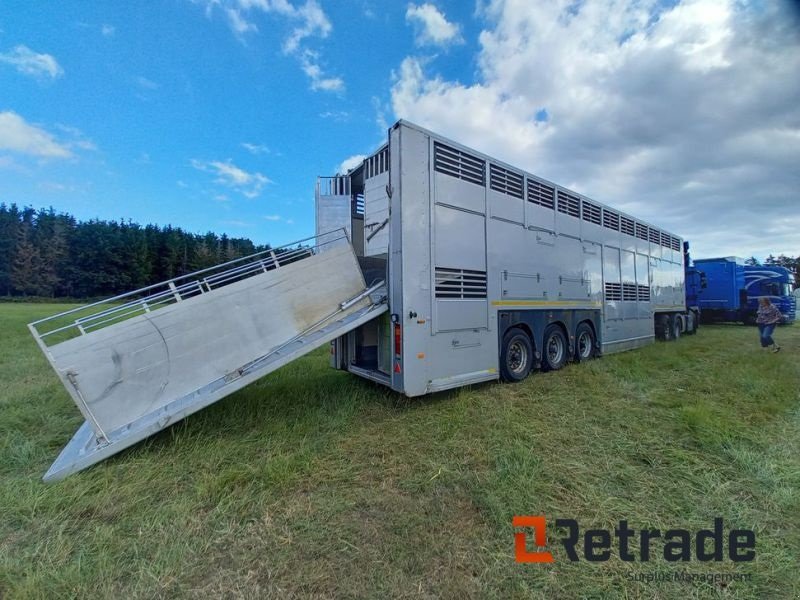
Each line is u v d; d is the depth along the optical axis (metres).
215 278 4.05
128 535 2.27
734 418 4.04
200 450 3.28
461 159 4.75
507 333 5.37
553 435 3.66
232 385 3.65
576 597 1.79
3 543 2.21
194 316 3.76
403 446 3.45
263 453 3.31
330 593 1.81
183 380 3.64
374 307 4.49
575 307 6.65
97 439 3.16
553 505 2.52
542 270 5.93
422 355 4.29
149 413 3.45
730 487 2.75
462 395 4.65
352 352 5.28
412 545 2.14
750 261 45.88
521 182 5.61
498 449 3.32
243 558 2.05
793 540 2.18
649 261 9.45
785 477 2.83
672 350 8.31
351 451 3.36
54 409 4.55
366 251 5.54
